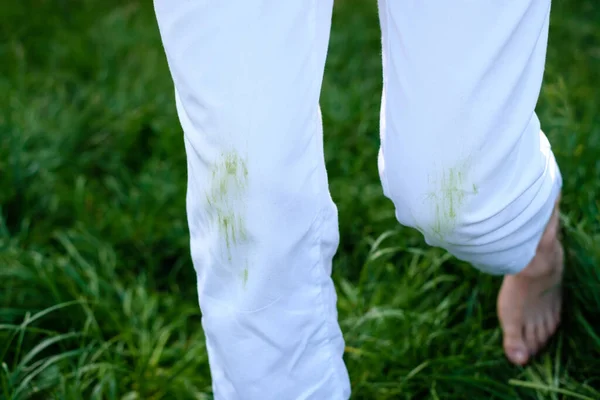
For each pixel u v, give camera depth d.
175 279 2.12
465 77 1.00
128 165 2.57
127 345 1.85
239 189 1.02
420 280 1.85
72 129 2.56
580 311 1.69
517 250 1.22
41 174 2.36
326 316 1.16
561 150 2.03
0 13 3.31
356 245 2.10
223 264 1.09
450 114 1.02
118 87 2.82
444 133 1.03
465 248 1.18
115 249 2.17
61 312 1.88
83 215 2.24
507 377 1.64
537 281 1.59
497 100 1.02
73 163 2.49
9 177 2.30
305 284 1.11
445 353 1.73
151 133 2.65
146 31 3.17
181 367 1.73
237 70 0.99
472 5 0.98
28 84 2.86
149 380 1.70
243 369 1.14
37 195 2.32
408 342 1.70
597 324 1.69
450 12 0.98
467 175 1.06
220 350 1.15
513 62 1.02
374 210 2.16
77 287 1.95
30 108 2.63
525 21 1.01
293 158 1.03
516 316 1.64
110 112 2.66
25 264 1.98
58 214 2.29
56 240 2.23
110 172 2.52
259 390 1.16
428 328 1.74
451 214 1.10
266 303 1.09
